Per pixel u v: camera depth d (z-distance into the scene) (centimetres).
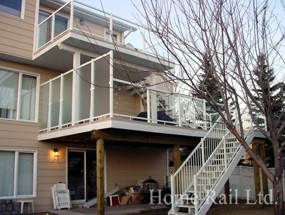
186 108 1173
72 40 1037
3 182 1079
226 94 453
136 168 1444
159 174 1535
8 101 1146
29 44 1198
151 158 1516
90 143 1291
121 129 932
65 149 1232
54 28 1202
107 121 887
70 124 1032
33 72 1220
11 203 1005
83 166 1279
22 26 1192
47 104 1179
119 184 1362
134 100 1248
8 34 1153
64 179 1207
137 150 1468
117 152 1385
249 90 456
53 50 1096
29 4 1227
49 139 1143
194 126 1183
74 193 1232
